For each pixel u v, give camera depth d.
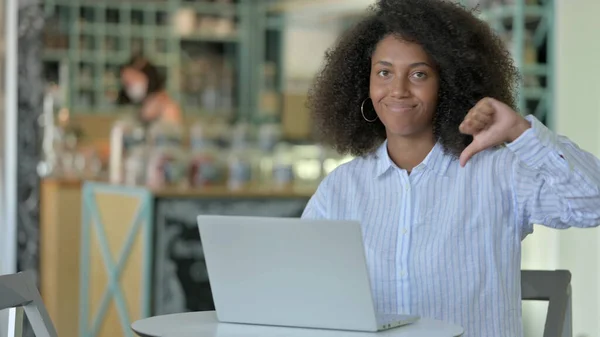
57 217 5.60
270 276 1.95
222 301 2.02
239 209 5.19
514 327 2.30
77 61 8.27
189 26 8.62
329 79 2.63
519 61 5.73
